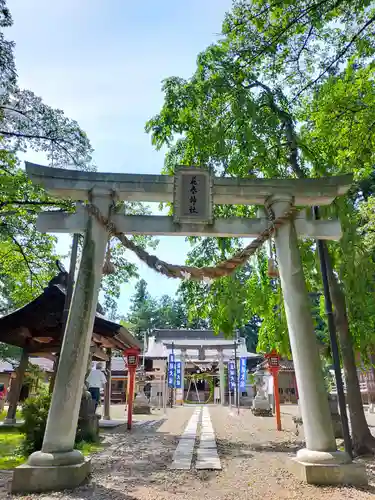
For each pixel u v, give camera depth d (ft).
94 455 27.73
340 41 32.40
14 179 47.57
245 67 32.91
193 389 132.05
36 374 64.13
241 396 105.60
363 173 34.35
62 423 19.35
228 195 24.52
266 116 31.63
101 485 19.11
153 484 19.56
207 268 23.48
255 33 31.91
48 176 23.07
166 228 23.90
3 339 43.88
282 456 27.14
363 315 31.91
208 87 30.89
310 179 24.49
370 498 16.83
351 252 29.07
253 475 21.26
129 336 44.86
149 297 199.11
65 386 19.79
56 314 40.06
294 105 35.94
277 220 23.36
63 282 42.55
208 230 24.29
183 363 104.27
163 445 32.71
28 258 59.11
